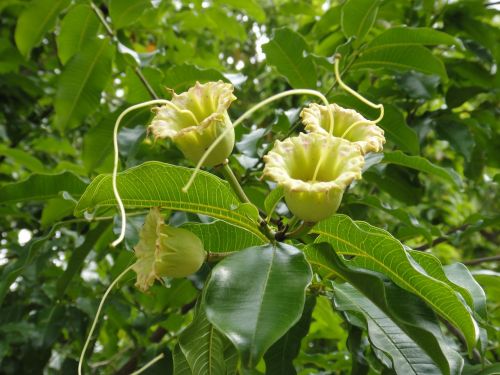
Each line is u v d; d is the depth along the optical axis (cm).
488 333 35
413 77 53
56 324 51
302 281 22
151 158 51
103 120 49
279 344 32
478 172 62
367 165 39
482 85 57
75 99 51
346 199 47
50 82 73
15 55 67
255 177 46
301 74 49
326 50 61
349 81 60
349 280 25
